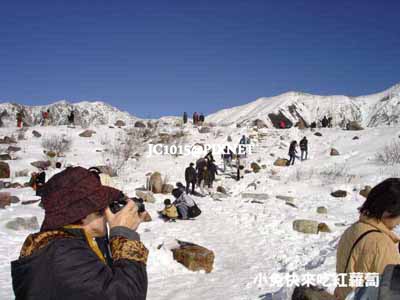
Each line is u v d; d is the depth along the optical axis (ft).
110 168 84.58
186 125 136.87
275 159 101.65
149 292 29.63
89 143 110.22
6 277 31.07
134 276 6.82
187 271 35.73
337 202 68.69
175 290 30.07
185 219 57.26
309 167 93.61
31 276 6.65
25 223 45.80
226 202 70.69
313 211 62.75
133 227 7.63
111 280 6.68
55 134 115.34
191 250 36.68
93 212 7.42
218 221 57.06
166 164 97.96
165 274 34.76
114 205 7.92
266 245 45.65
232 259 40.47
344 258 10.03
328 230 51.21
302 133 123.95
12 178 76.18
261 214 59.88
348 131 120.16
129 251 7.09
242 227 54.03
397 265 7.77
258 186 81.41
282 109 558.15
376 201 9.93
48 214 7.26
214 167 79.92
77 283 6.51
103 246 7.75
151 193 68.85
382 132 112.57
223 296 28.07
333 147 107.76
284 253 42.06
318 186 79.30
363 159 94.22
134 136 116.88
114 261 7.04
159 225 53.47
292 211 62.44
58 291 6.50
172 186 74.49
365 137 111.14
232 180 87.61
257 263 38.73
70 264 6.61
